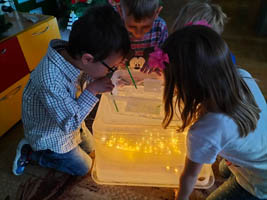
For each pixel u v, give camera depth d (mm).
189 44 579
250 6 3525
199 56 568
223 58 582
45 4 2363
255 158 727
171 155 1084
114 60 747
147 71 1168
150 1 1034
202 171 1078
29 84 855
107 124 1120
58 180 1160
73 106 819
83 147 1251
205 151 665
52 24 1509
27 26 1353
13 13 1527
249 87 757
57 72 774
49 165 1124
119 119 1124
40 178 1171
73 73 814
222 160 1160
